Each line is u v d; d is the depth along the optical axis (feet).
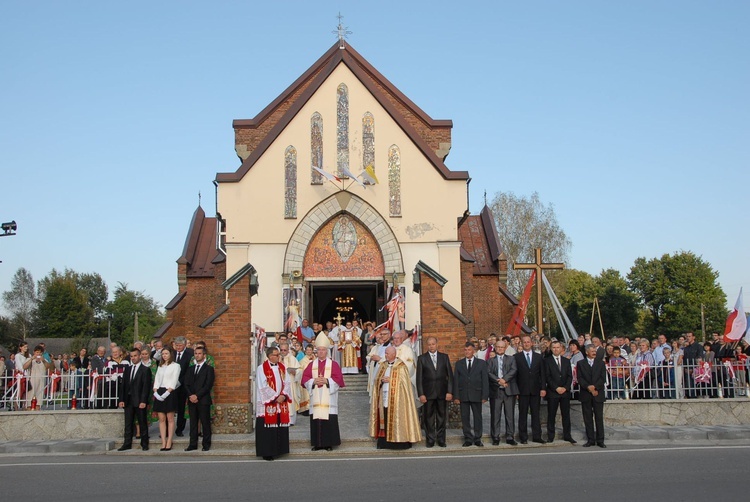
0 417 56.95
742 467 41.32
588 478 38.58
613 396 61.16
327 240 93.35
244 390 58.23
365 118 94.07
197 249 116.37
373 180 92.43
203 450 52.26
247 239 91.56
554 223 196.65
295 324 88.89
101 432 57.52
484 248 118.42
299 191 92.58
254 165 92.73
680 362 61.93
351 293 128.67
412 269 92.02
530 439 55.93
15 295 405.80
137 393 52.80
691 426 58.95
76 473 42.75
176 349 58.08
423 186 93.30
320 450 51.70
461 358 58.18
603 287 277.85
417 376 53.78
